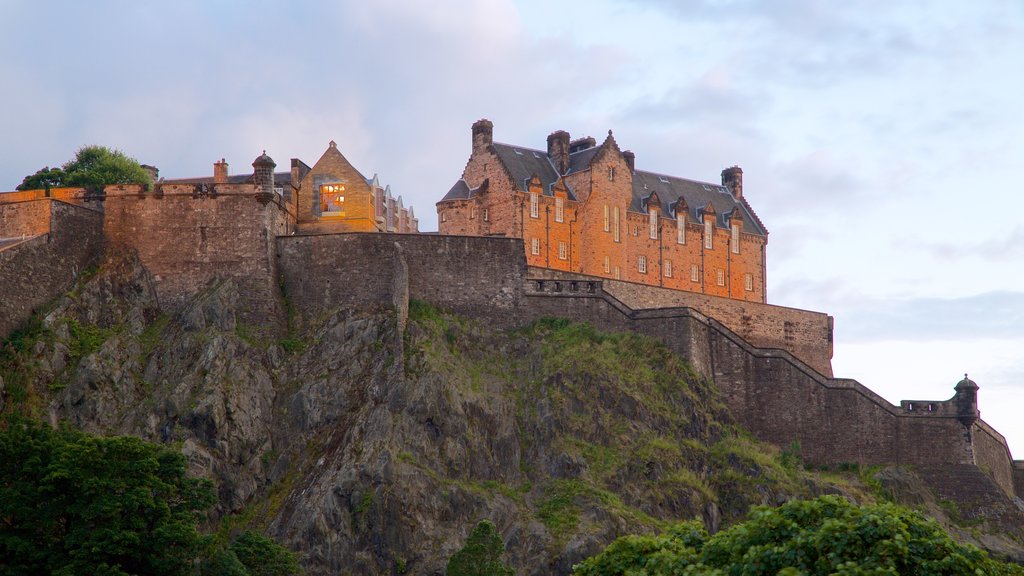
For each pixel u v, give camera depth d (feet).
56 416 393.50
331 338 431.43
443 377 415.44
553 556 380.37
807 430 455.22
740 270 567.18
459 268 449.89
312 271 445.78
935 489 453.17
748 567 222.07
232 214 442.09
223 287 432.66
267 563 351.05
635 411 428.56
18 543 321.52
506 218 508.12
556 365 434.71
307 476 399.44
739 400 456.04
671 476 416.05
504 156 519.60
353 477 387.55
